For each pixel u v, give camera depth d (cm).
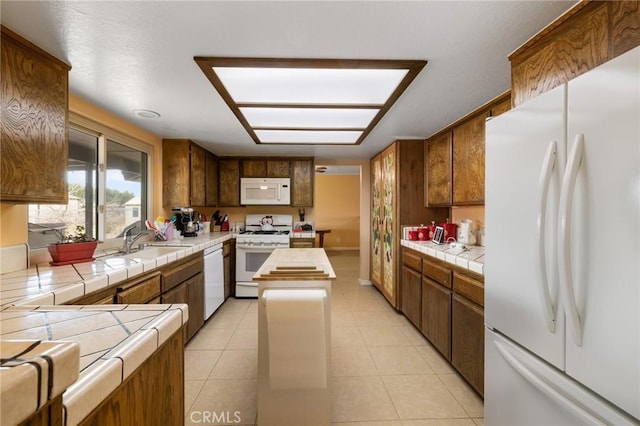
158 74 163
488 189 132
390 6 108
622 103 75
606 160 78
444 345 211
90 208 224
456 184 252
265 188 407
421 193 316
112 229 246
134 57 144
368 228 441
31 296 110
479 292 169
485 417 136
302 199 411
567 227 86
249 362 216
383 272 371
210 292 296
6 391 32
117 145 252
